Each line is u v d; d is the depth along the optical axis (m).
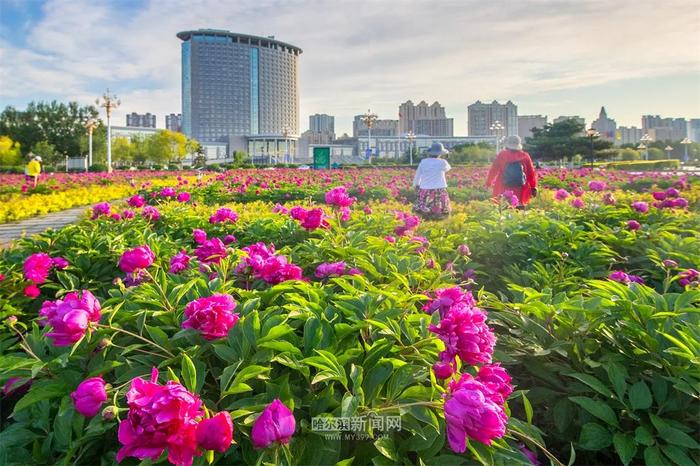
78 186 22.77
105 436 1.77
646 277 4.08
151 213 5.92
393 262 3.29
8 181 26.78
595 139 67.56
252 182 16.45
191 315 1.88
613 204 6.82
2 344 2.72
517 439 1.89
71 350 1.95
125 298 2.46
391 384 1.80
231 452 1.64
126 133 124.12
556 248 4.31
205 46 147.62
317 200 12.52
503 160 8.38
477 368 2.05
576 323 2.36
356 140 142.88
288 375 1.77
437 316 2.15
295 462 1.56
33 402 1.79
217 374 1.96
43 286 3.85
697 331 2.14
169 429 1.33
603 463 2.10
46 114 72.62
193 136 148.38
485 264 4.41
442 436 1.69
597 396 2.09
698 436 1.88
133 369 1.92
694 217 5.68
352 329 2.03
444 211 8.84
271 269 2.54
